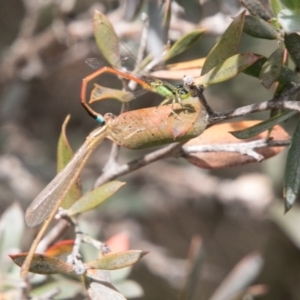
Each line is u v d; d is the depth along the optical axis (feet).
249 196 2.06
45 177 2.24
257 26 1.30
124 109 1.36
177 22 1.53
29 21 1.94
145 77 1.35
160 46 1.42
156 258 2.16
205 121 1.28
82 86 1.34
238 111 1.28
